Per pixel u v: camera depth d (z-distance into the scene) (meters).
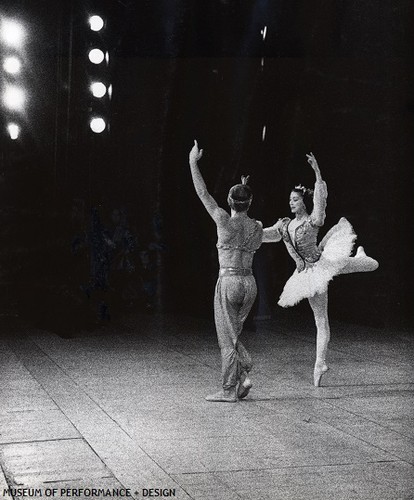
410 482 7.00
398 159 18.23
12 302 19.44
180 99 22.30
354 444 8.25
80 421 9.27
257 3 20.77
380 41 18.19
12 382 11.59
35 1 19.00
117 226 20.98
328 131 19.50
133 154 22.58
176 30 22.09
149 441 8.39
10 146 19.52
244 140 21.50
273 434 8.67
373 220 18.36
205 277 21.36
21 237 19.39
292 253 11.35
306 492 6.76
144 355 13.98
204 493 6.75
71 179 19.59
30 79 19.31
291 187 20.89
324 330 11.35
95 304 18.33
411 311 18.44
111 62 22.00
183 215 22.11
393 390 11.05
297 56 20.33
